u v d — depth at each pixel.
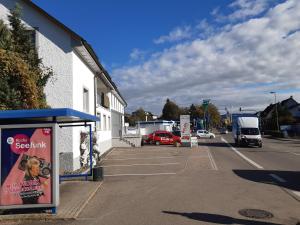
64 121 12.38
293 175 16.30
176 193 11.86
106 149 32.88
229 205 10.11
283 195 11.57
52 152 9.13
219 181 14.37
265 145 43.00
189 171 17.56
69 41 18.47
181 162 21.92
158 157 25.84
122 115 53.16
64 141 17.84
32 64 14.91
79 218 8.91
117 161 23.47
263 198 11.09
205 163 21.19
